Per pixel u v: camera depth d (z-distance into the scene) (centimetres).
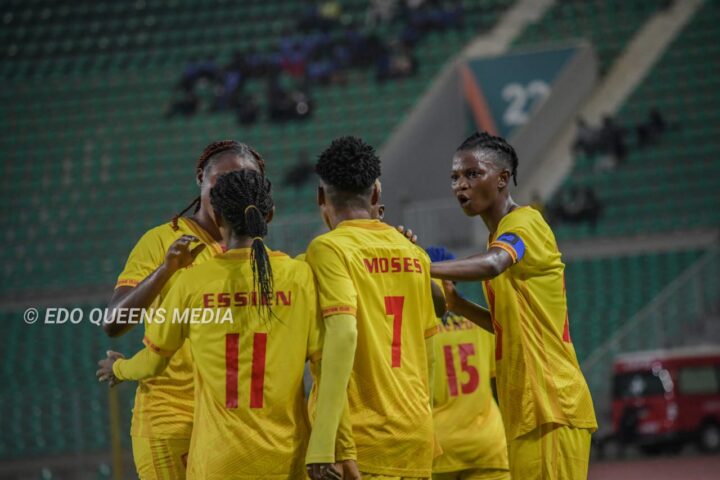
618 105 8069
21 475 4691
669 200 7362
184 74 8675
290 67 8612
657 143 7744
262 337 1408
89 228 7869
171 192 8075
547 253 1638
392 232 1523
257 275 1415
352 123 8262
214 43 9150
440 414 2086
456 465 2077
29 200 8144
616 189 7500
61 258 7644
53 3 9650
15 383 6750
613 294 6706
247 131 8369
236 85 8569
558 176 7650
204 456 1406
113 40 9325
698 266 6091
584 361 6488
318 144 8194
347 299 1411
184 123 8525
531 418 1628
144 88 8888
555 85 7881
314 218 6619
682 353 5816
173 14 9456
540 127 7800
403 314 1497
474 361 2109
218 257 1441
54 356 6844
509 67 7938
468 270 1532
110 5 9588
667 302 6084
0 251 7744
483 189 1664
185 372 1612
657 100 8069
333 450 1369
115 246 7700
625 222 7219
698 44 8425
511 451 1661
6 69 9175
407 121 7831
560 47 7994
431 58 8656
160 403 1606
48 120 8738
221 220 1456
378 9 8919
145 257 1647
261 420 1398
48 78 9075
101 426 4675
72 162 8400
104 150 8462
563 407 1628
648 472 4900
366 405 1457
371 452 1445
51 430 4700
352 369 1462
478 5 9119
